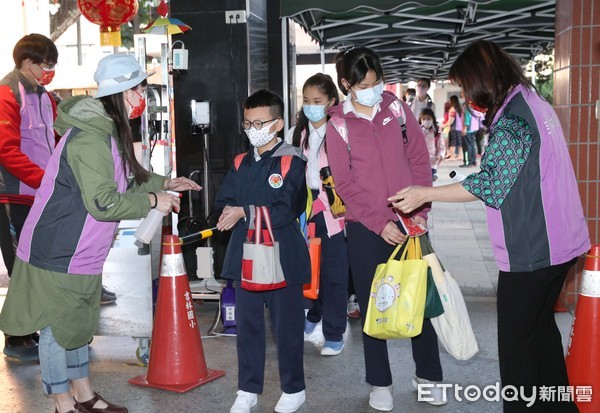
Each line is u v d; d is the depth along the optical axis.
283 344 3.40
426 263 3.14
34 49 4.34
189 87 5.62
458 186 2.70
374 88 3.28
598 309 3.26
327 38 8.22
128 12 4.89
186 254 5.59
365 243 3.38
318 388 3.83
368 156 3.32
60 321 3.10
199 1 5.55
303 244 3.40
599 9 5.01
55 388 3.22
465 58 2.77
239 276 3.36
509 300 2.75
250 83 5.60
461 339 3.19
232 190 3.43
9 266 4.43
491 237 2.75
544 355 2.85
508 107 2.68
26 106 4.36
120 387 3.87
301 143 4.41
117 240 4.05
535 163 2.63
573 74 5.08
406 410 3.50
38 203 3.09
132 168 3.19
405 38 9.20
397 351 4.38
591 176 5.12
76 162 2.99
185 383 3.84
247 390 3.45
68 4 15.66
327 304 4.34
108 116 3.09
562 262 2.68
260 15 5.99
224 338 4.75
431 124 13.27
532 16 7.66
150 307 4.07
